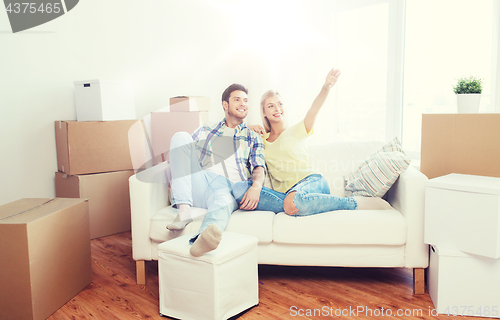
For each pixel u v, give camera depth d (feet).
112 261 6.58
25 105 7.68
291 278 5.83
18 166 7.66
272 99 6.20
